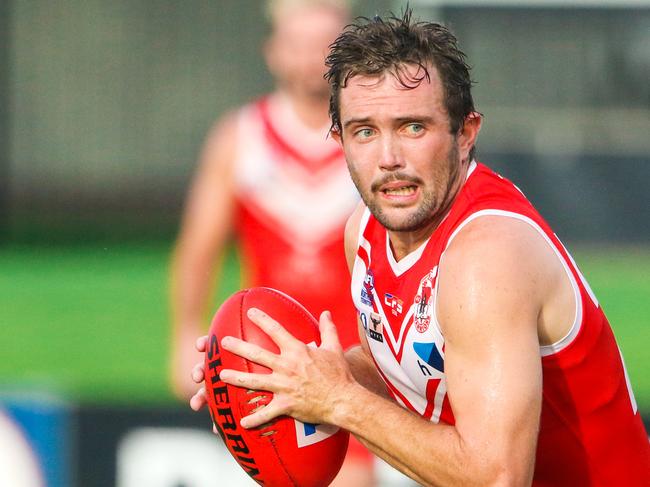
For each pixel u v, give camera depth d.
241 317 10.70
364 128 9.79
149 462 19.77
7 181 38.88
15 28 39.56
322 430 10.62
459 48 10.09
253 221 17.62
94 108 38.78
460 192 10.06
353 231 11.71
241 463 10.80
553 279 9.57
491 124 33.94
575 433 10.36
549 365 9.90
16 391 22.06
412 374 10.43
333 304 17.28
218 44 38.41
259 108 17.83
